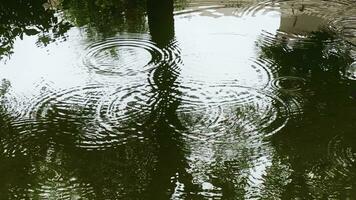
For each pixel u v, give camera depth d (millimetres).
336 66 6184
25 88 6074
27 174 5309
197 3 7348
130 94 5949
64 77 6184
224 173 5266
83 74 6207
